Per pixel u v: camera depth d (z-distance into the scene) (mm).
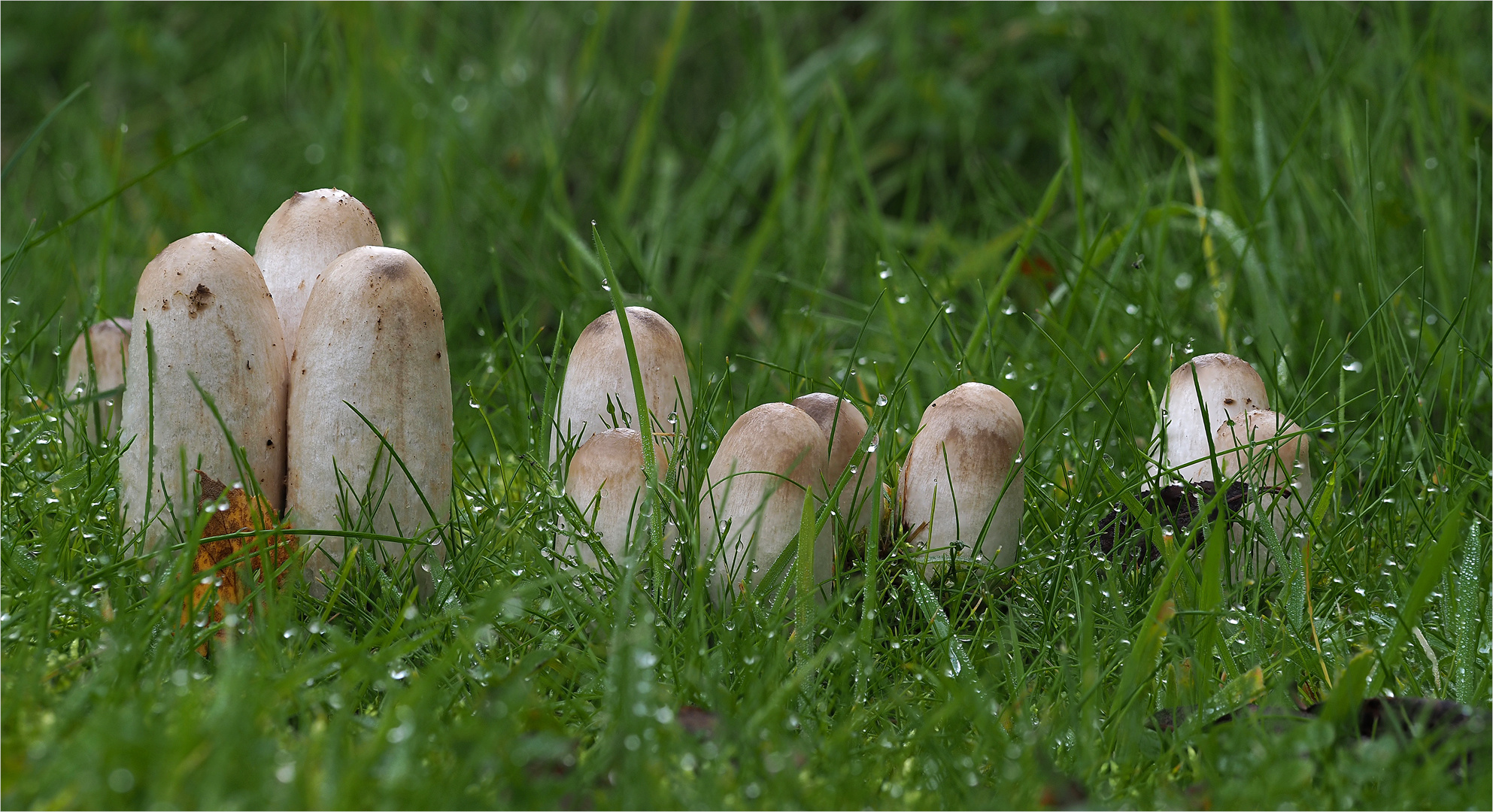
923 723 1198
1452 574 1264
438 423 1254
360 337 1239
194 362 1234
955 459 1259
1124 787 1184
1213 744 1185
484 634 1229
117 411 1342
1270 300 1473
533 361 1474
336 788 1141
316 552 1246
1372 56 1745
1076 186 1460
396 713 1170
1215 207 1659
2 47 2566
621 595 1206
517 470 1312
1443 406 1423
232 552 1240
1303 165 1575
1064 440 1367
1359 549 1311
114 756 1137
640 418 1248
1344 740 1193
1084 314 1499
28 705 1170
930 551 1254
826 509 1232
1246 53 1782
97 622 1223
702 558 1247
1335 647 1245
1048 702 1220
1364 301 1466
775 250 1807
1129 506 1276
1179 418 1307
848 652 1219
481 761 1157
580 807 1163
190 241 1239
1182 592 1254
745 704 1198
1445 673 1242
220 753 1135
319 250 1269
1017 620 1260
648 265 1750
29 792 1140
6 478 1284
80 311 1425
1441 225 1512
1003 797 1163
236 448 1233
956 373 1386
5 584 1229
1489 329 1427
